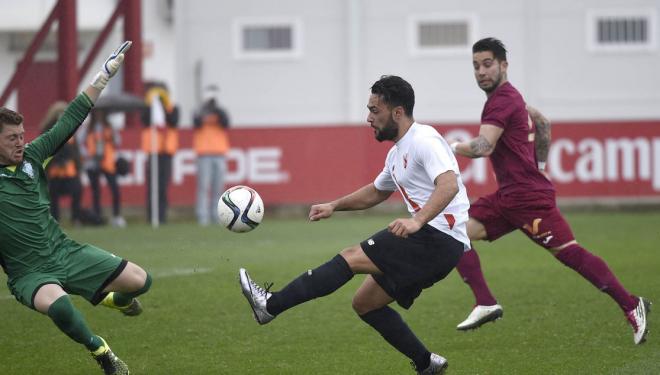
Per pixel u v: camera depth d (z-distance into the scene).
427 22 69.94
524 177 22.39
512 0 69.38
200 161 53.03
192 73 71.56
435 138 17.41
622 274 30.77
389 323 18.09
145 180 56.03
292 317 25.02
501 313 22.36
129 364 20.34
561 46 69.44
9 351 21.62
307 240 42.88
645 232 43.88
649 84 69.25
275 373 19.47
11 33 83.12
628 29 69.06
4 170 17.67
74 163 50.81
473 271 22.45
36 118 82.12
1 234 17.69
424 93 70.25
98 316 25.23
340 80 70.75
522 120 22.31
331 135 57.06
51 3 83.19
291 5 70.75
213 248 39.53
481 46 22.39
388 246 17.41
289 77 71.12
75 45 55.28
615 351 20.91
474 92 70.06
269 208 57.38
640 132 55.59
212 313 25.45
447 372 19.34
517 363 20.00
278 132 57.16
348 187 57.00
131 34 59.31
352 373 19.42
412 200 17.78
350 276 17.53
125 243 41.62
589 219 50.94
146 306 26.36
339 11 70.50
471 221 22.94
